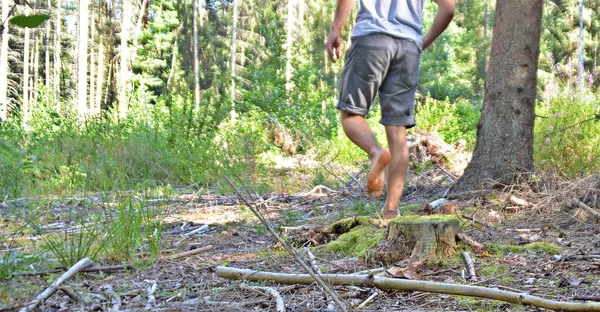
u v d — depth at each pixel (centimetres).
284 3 4219
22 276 282
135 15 4053
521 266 309
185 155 850
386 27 399
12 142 762
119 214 362
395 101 411
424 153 904
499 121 541
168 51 4050
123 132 902
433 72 3083
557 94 976
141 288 278
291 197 674
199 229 460
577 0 3716
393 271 288
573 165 715
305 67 1455
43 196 599
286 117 1336
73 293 251
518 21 540
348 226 399
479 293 237
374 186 374
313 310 241
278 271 314
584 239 376
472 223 427
